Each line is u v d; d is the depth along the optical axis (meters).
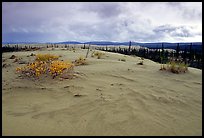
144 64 12.30
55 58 14.86
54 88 7.67
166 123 4.85
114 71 9.96
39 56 14.66
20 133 4.32
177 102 6.18
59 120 5.03
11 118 5.16
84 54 20.44
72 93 7.02
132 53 69.31
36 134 4.29
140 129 4.54
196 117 5.23
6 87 7.99
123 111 5.45
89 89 7.34
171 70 9.94
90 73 9.52
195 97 6.65
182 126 4.73
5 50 53.19
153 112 5.43
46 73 9.34
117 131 4.45
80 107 5.82
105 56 20.28
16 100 6.64
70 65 10.64
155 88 7.44
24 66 11.92
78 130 4.50
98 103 6.02
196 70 10.70
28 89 7.70
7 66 13.05
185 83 8.21
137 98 6.39
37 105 6.13
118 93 6.85
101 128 4.58
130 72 9.82
